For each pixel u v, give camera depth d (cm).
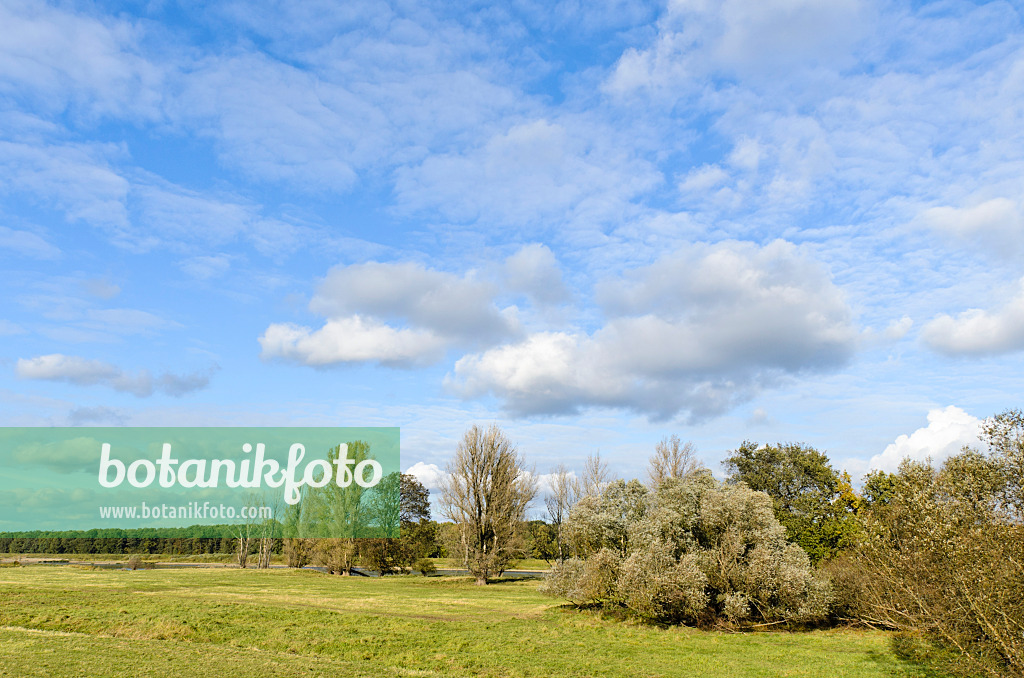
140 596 2258
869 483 2909
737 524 2045
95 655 1397
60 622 1788
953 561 1078
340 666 1380
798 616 1864
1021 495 1072
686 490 2188
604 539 2255
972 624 1092
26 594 2194
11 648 1440
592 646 1630
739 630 1884
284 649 1569
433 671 1372
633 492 2367
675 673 1359
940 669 1307
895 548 1382
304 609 2064
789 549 2033
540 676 1331
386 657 1499
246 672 1296
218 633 1689
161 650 1481
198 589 2750
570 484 5712
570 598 2239
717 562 1973
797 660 1482
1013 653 960
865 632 1834
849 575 1934
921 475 1255
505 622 1966
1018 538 979
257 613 1958
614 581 2112
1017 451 1092
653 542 2036
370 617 1952
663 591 1905
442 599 2670
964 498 1137
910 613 1409
